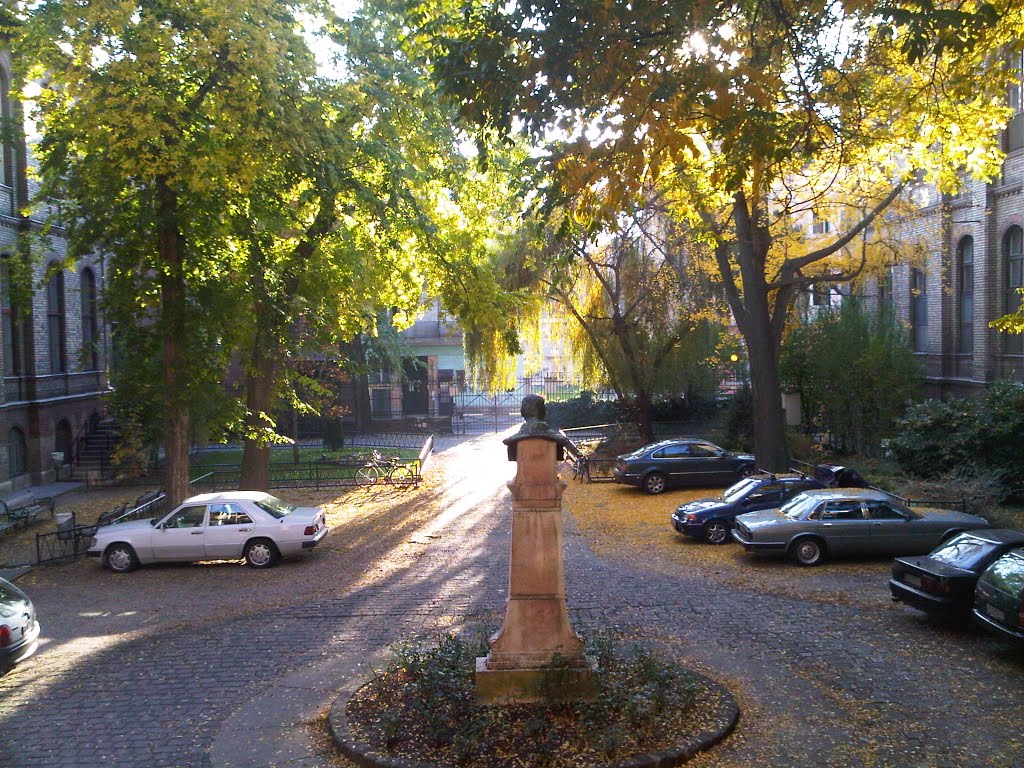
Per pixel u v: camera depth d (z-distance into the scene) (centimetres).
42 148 1714
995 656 1002
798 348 2973
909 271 3017
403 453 3631
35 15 1574
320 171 1797
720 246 2336
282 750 788
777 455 2317
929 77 1481
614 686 813
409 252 2244
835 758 728
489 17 1089
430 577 1543
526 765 704
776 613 1224
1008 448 2002
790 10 1118
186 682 1001
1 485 2477
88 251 1814
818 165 2189
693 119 1095
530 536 832
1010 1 1033
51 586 1559
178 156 1556
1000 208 2450
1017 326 1394
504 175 2142
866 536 1549
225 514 1673
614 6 993
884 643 1062
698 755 736
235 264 1975
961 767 705
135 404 2039
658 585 1430
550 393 5281
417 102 1947
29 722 888
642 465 2447
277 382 2266
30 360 2712
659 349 3061
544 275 2895
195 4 1560
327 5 1794
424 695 820
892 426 2716
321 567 1661
